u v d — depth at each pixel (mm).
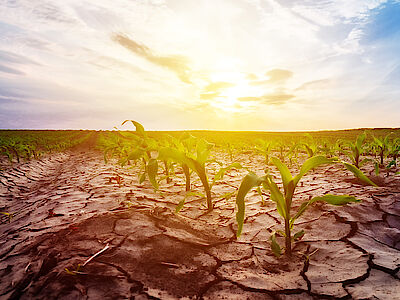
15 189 3705
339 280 1156
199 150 2246
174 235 1558
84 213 1888
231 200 2535
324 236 1608
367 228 1681
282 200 1380
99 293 1009
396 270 1208
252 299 1042
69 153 10828
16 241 1473
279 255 1326
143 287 1074
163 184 3309
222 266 1305
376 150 4801
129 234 1494
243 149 8484
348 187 2734
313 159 1372
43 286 1023
